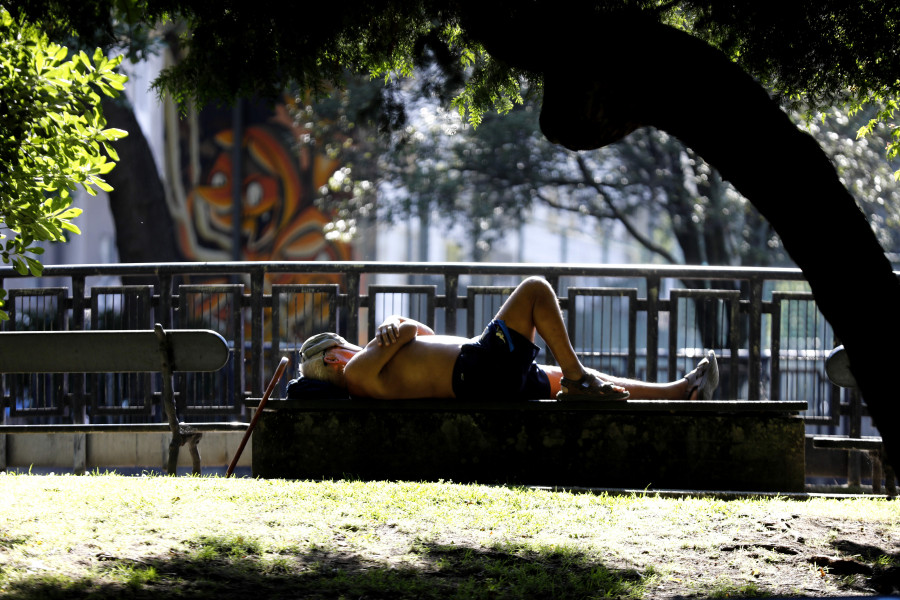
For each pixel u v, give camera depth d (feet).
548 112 30.71
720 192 123.95
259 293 57.62
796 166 26.37
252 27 38.32
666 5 38.17
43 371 46.83
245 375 60.95
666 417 40.60
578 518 32.53
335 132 133.80
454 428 41.19
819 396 57.72
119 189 116.67
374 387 41.98
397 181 135.23
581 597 24.61
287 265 57.41
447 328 57.11
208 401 58.08
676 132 28.30
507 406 40.98
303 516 31.86
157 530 29.76
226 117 159.84
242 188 159.53
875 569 27.53
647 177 135.23
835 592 25.41
